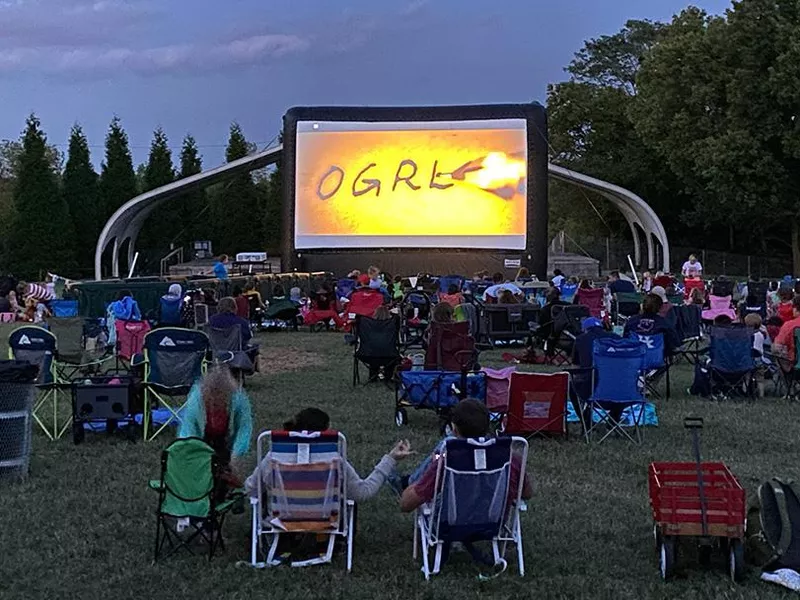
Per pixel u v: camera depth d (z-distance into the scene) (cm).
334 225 3219
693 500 555
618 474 817
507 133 3164
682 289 2500
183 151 5169
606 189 3816
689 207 5178
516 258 3166
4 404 776
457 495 549
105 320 1593
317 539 598
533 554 602
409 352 1503
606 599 531
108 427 968
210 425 637
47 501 724
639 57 5588
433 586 546
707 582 551
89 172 4747
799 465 852
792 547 554
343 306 2159
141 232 4966
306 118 3225
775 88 3769
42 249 4384
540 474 812
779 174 3981
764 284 2222
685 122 4103
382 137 3198
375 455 881
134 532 646
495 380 953
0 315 2559
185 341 934
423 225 3197
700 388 1230
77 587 546
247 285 2219
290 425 592
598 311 1841
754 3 3925
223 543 605
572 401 980
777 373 1247
